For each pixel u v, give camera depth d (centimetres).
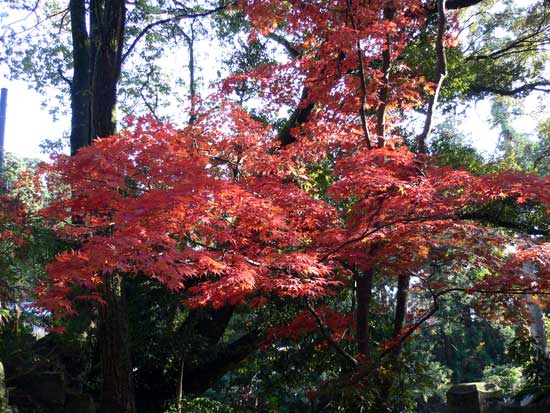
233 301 651
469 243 710
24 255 967
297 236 632
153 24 1182
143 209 472
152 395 1087
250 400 1287
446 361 2547
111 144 560
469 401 701
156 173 548
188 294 977
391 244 697
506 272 647
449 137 1341
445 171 634
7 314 941
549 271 627
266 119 1367
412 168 679
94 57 976
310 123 822
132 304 973
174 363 1034
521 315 724
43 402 837
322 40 852
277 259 571
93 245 446
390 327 1191
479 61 1667
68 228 617
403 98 966
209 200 509
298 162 787
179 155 593
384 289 1628
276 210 557
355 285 976
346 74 841
